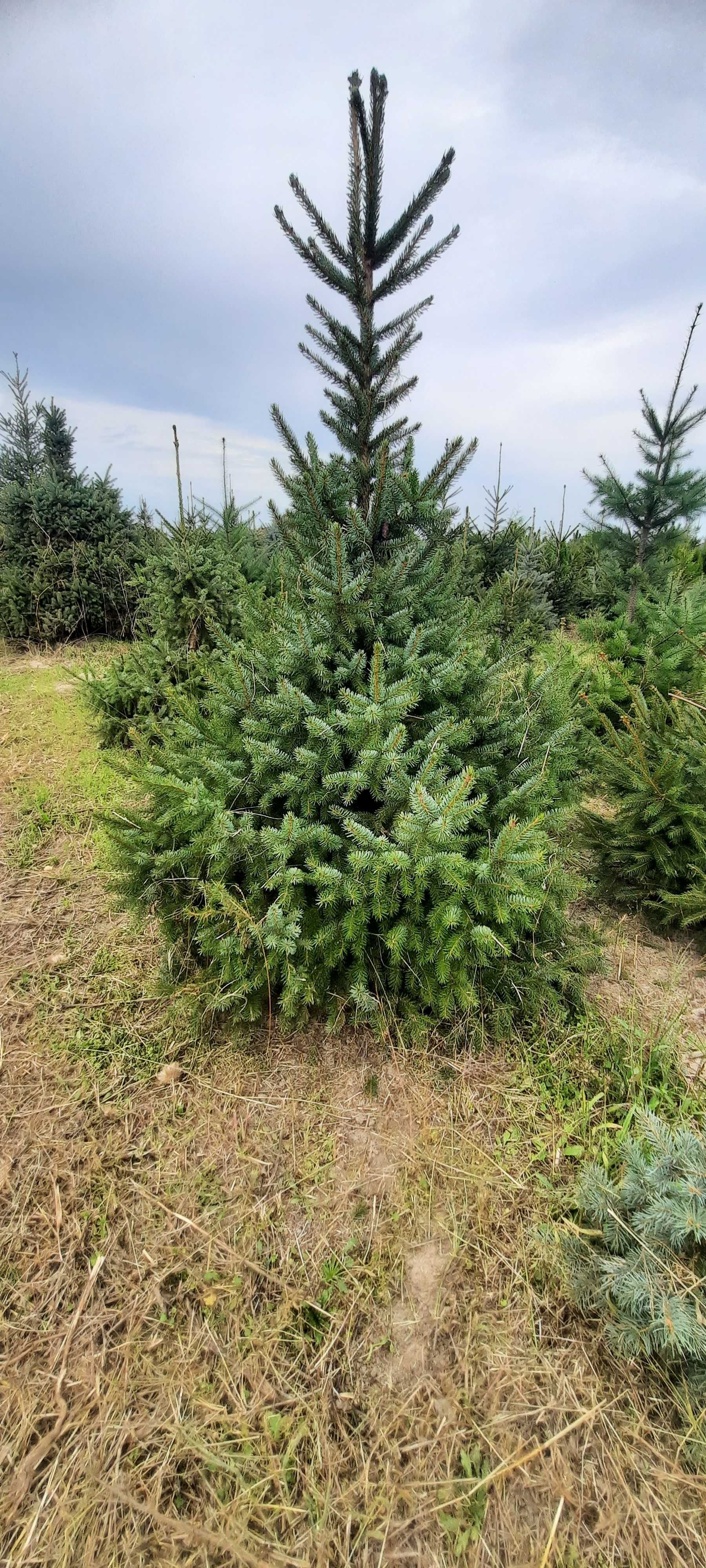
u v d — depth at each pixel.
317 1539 1.22
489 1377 1.46
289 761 2.21
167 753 2.46
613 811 4.21
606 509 7.68
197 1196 1.82
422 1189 1.85
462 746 2.43
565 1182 1.87
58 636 7.69
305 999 2.15
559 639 5.39
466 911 2.00
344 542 2.42
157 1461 1.31
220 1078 2.20
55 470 8.03
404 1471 1.32
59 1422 1.36
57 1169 1.87
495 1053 2.29
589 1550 1.22
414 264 2.56
